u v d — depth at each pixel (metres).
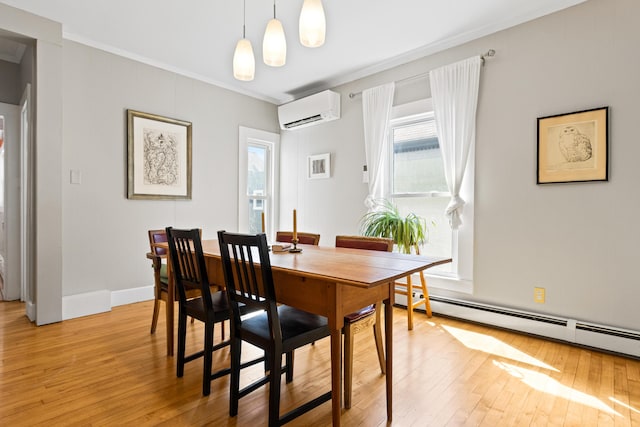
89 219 3.13
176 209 3.74
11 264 3.52
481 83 2.89
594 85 2.36
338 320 1.38
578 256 2.44
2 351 2.29
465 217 2.99
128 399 1.74
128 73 3.36
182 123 3.74
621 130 2.26
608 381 1.93
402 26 2.81
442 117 3.04
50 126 2.77
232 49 3.26
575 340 2.38
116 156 3.29
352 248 2.43
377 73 3.65
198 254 1.77
